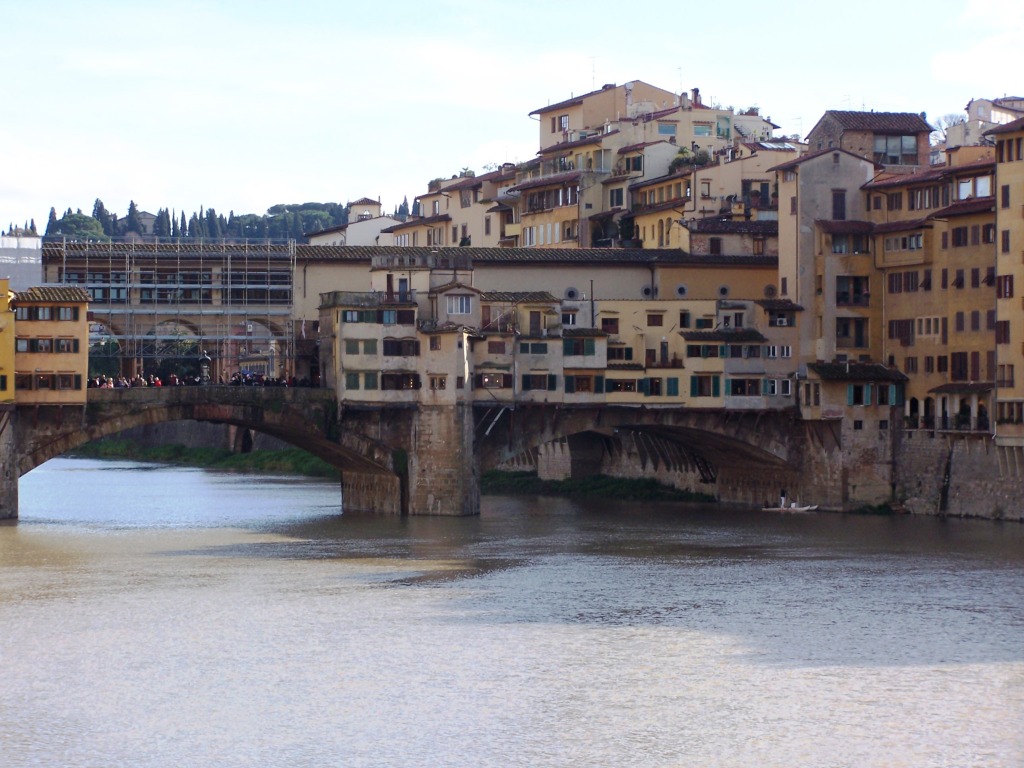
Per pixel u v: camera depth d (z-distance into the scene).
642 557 115.69
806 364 147.12
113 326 147.75
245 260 150.50
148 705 73.25
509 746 67.69
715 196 169.75
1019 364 128.50
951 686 76.50
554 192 188.50
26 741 68.25
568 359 143.62
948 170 138.38
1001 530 128.75
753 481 156.12
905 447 143.88
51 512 147.38
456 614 92.75
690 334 146.00
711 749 67.31
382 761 65.88
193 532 129.38
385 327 139.00
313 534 128.12
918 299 142.62
